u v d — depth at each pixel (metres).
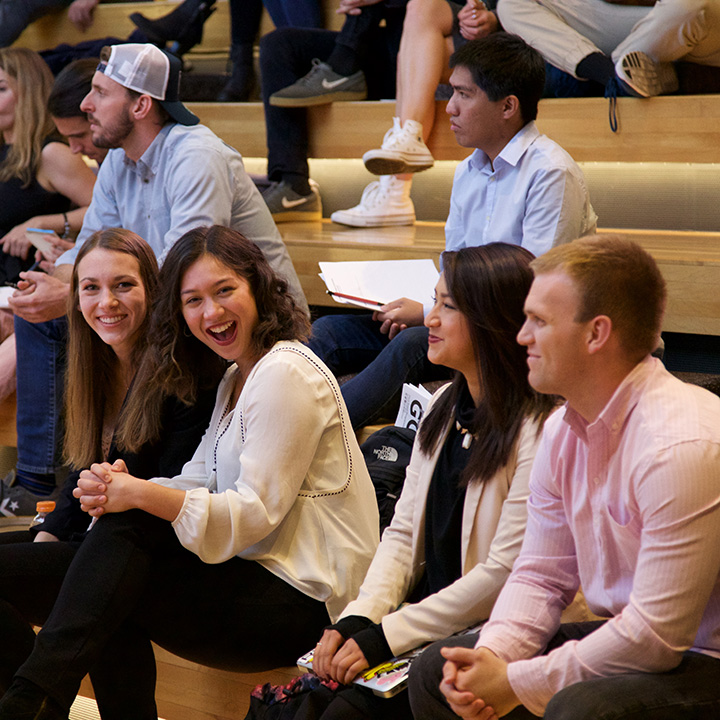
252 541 2.71
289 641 2.83
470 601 2.38
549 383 2.01
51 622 2.63
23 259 5.67
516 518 2.38
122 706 2.89
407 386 3.80
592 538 2.10
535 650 2.15
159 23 7.02
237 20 6.75
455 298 2.44
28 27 8.00
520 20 5.42
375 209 5.98
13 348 5.19
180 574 2.79
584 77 5.35
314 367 2.85
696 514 1.85
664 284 2.00
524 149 4.14
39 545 2.98
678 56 5.16
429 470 2.61
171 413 3.13
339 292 4.27
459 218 4.52
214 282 2.86
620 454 1.99
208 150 4.42
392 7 5.98
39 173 5.78
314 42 6.10
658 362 2.03
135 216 4.63
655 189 5.62
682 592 1.86
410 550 2.66
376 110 5.96
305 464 2.79
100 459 3.51
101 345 3.49
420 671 2.20
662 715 1.84
